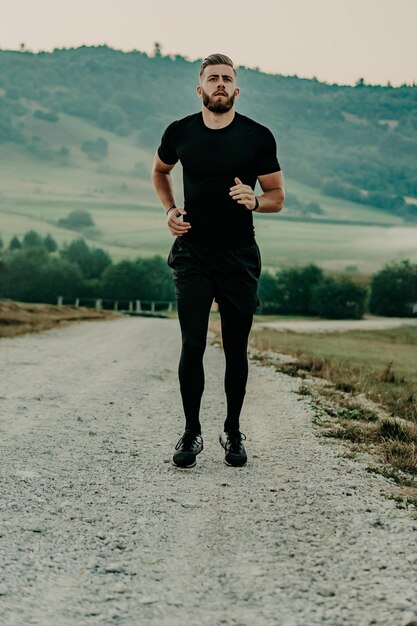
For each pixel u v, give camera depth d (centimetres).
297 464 510
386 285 13425
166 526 366
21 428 615
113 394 870
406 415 807
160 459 514
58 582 291
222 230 464
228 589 290
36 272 13475
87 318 3981
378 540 350
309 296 12794
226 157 453
